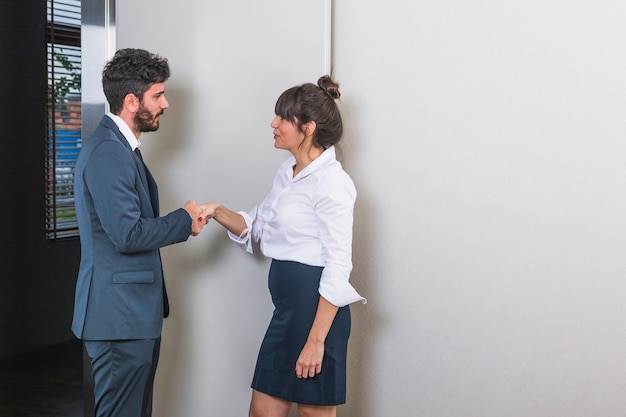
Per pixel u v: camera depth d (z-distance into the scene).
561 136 2.32
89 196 2.24
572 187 2.32
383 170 2.60
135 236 2.17
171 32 2.84
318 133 2.29
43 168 4.70
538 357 2.40
